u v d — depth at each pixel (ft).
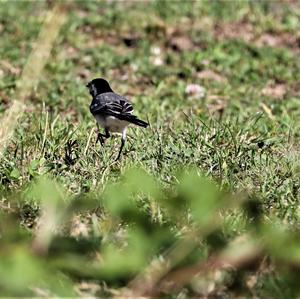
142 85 65.57
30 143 39.93
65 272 15.15
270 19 84.33
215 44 76.28
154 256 14.25
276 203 31.50
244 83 66.74
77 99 58.80
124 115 40.09
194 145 39.75
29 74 26.63
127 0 90.84
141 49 75.36
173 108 57.47
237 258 12.48
